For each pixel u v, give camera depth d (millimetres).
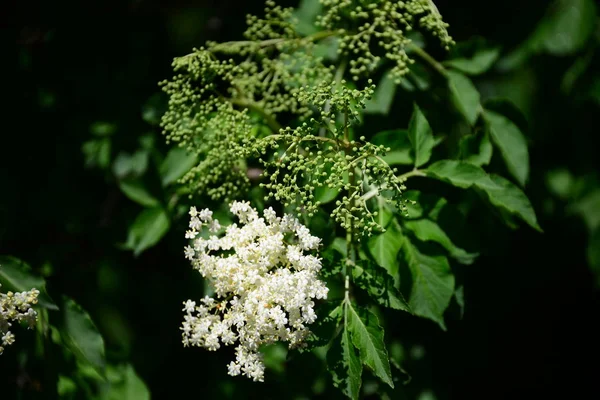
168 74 1114
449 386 1118
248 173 950
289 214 863
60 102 1120
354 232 907
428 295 913
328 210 935
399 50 959
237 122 929
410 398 1077
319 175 868
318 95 871
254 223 859
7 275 917
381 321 1027
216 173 930
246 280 844
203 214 875
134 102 1100
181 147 958
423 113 989
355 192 862
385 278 882
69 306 953
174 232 1032
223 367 1096
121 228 1067
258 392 1071
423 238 915
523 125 982
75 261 1104
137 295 1107
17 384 976
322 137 916
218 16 1116
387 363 863
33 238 1097
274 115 955
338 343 880
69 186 1116
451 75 986
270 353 1077
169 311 1103
